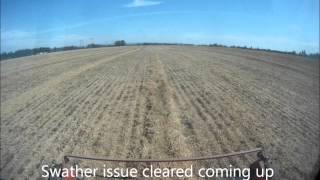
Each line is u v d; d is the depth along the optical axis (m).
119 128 14.58
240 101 19.56
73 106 19.22
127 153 11.70
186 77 29.75
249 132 13.76
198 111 17.27
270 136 13.29
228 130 14.03
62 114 17.48
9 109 19.12
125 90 23.64
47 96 22.55
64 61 50.47
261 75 31.19
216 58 51.78
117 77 30.44
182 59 50.50
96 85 26.28
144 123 15.20
